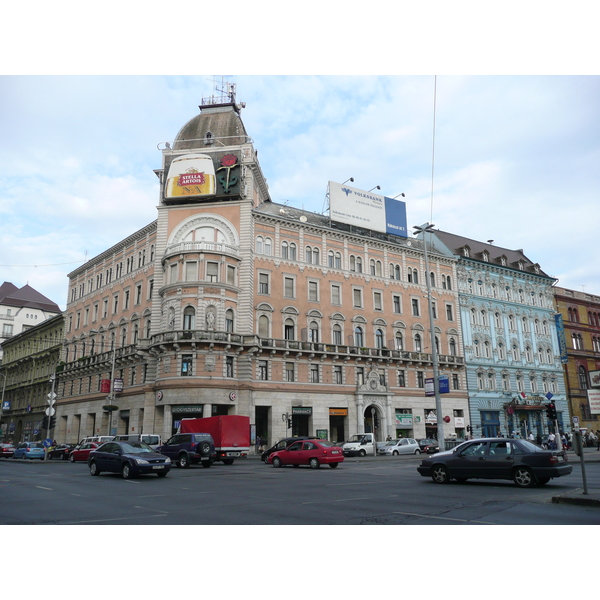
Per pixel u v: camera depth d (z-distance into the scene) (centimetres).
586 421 7238
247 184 5072
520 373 6775
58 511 1312
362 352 5472
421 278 6278
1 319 10269
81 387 6247
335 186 5794
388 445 4634
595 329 7825
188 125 5525
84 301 6662
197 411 4397
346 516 1187
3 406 7950
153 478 2362
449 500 1464
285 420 4903
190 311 4616
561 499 1382
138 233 5656
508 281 7100
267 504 1409
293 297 5231
